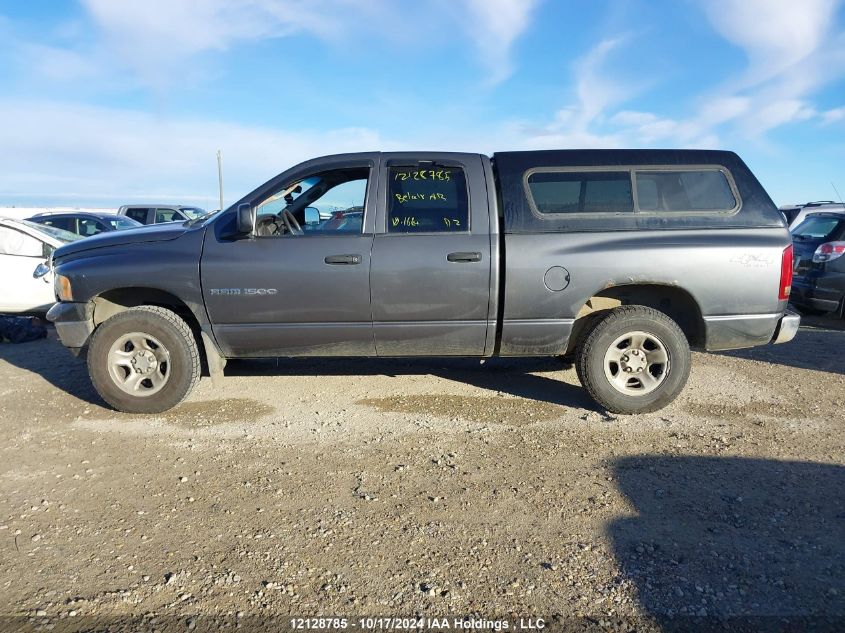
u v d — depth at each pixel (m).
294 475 3.75
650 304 4.95
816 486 3.58
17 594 2.62
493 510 3.32
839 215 8.89
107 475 3.76
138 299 5.06
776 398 5.21
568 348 4.77
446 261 4.58
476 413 4.85
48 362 6.51
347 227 4.75
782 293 4.57
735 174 4.70
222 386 5.58
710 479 3.68
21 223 8.38
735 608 2.54
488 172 4.76
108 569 2.80
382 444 4.23
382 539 3.04
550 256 4.54
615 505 3.37
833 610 2.52
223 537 3.06
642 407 4.68
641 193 4.67
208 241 4.72
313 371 6.05
